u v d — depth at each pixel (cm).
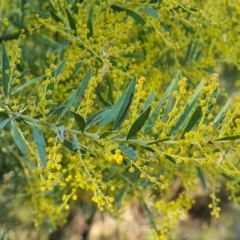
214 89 75
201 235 275
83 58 95
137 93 75
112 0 93
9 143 131
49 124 80
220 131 74
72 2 96
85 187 91
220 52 117
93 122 79
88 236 212
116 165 111
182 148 74
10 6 118
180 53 111
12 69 81
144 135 76
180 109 75
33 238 172
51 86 81
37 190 121
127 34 100
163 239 101
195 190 107
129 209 231
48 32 118
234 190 105
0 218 142
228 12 117
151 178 76
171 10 94
